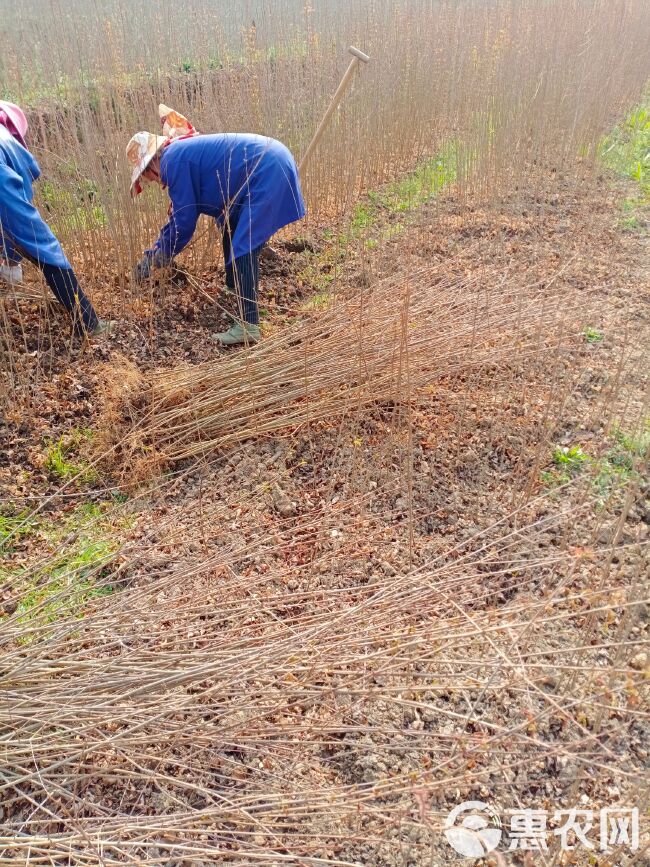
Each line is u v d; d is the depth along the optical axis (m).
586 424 3.12
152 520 2.67
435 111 6.59
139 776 1.68
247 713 1.94
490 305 3.58
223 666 1.71
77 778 1.71
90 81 4.58
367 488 2.81
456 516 2.69
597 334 3.82
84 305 3.51
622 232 5.29
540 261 4.65
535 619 1.63
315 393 3.14
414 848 1.69
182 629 1.96
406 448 2.96
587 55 6.79
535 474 2.67
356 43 5.99
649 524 2.61
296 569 2.38
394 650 1.65
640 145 7.23
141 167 3.38
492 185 5.84
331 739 1.91
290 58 5.72
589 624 2.03
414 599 1.89
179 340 3.70
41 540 2.58
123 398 3.08
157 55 5.27
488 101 6.13
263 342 3.33
